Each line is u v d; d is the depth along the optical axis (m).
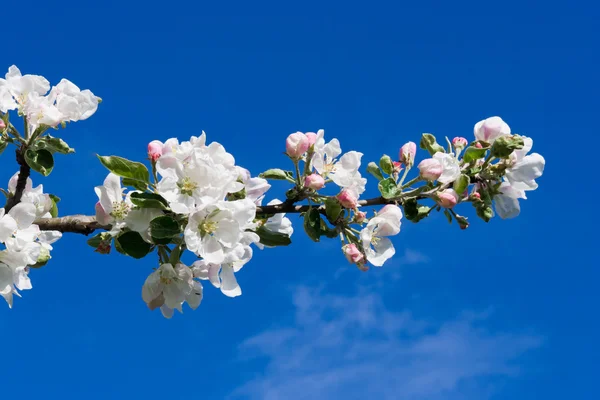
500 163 1.37
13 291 1.32
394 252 1.36
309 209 1.34
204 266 1.34
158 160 1.29
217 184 1.29
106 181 1.32
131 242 1.31
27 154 1.32
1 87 1.32
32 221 1.31
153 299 1.33
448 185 1.37
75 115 1.34
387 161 1.37
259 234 1.36
